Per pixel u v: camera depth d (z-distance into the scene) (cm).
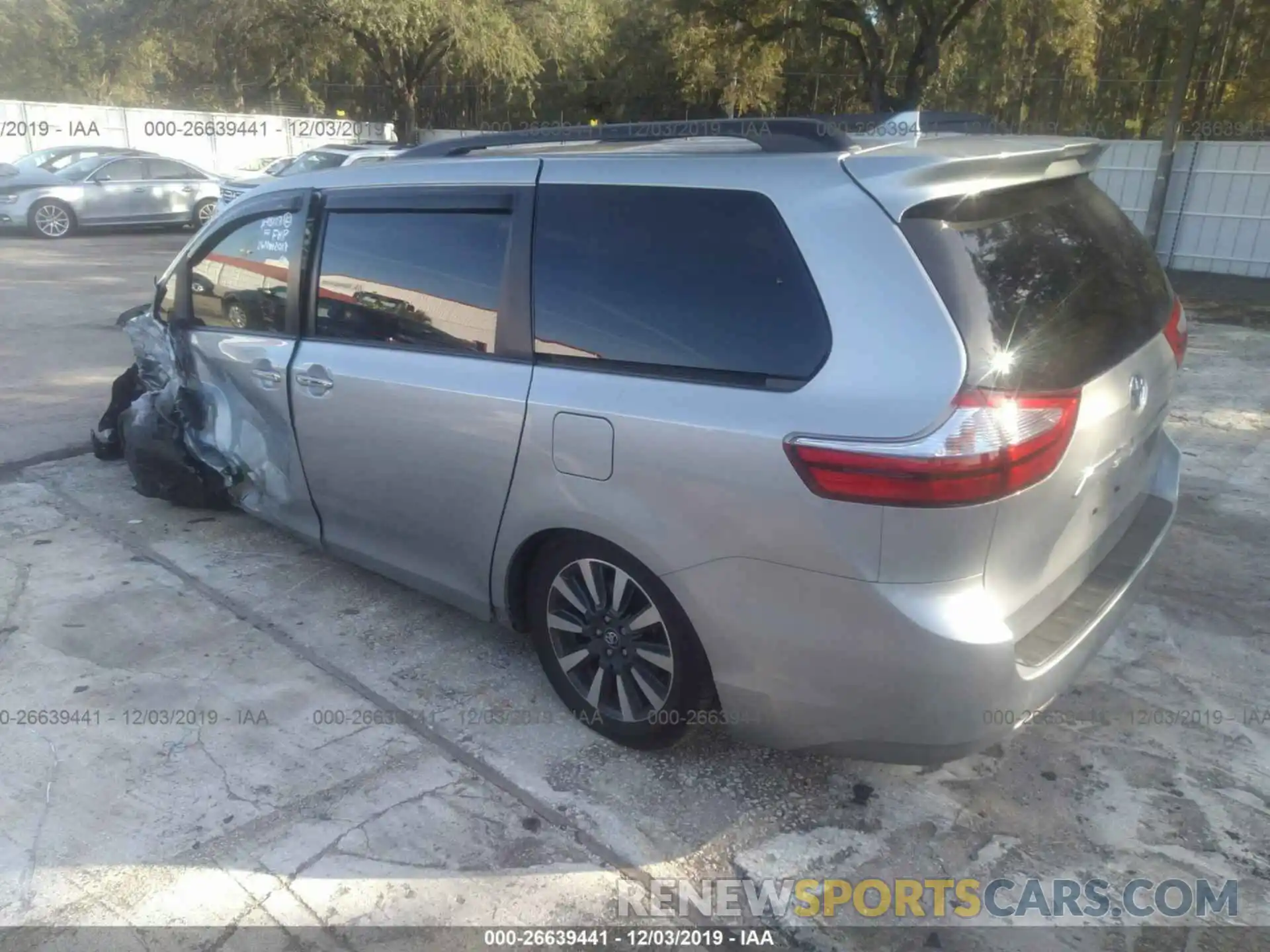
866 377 232
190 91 3669
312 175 390
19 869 259
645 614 286
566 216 297
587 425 279
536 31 2647
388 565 372
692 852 270
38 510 496
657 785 297
